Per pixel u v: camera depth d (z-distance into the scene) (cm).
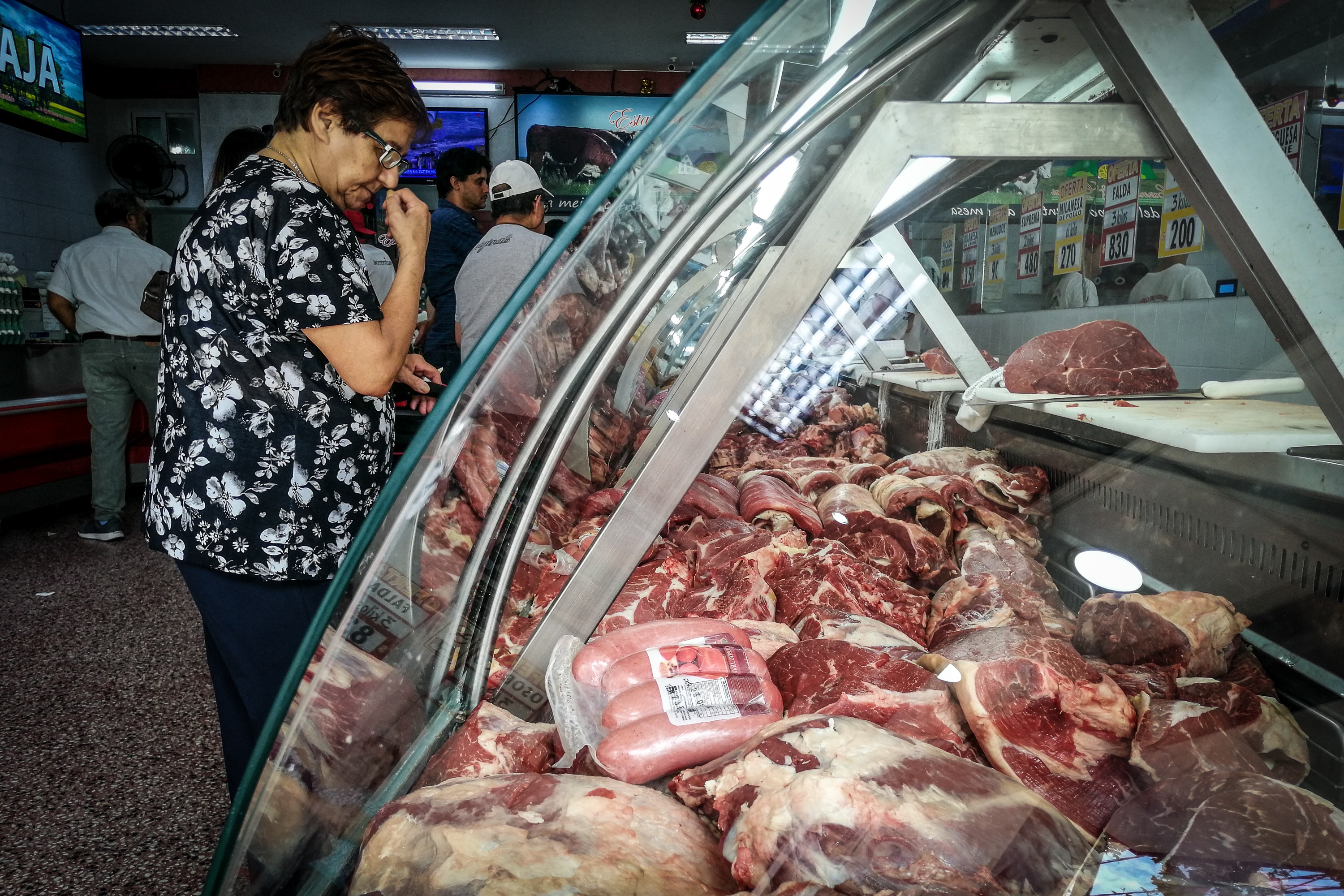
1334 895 61
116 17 713
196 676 280
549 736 94
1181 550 111
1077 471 137
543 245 294
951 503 146
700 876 75
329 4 688
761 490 157
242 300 129
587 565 106
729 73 97
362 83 132
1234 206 88
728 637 103
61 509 523
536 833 77
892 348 184
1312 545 89
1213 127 86
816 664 99
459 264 381
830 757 78
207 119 834
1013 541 132
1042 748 82
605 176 98
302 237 127
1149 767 79
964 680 88
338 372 135
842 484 163
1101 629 100
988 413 169
